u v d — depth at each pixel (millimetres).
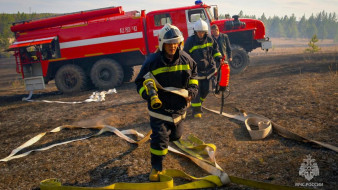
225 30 11031
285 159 3145
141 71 2793
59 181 2996
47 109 7930
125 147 4055
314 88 6684
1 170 3643
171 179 2721
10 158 4012
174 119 2854
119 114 6312
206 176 2807
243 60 11164
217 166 2965
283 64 13195
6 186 3164
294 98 5914
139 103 7375
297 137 3619
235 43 11547
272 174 2836
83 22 11062
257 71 11383
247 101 6184
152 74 2756
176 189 2598
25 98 10594
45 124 6109
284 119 4617
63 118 6543
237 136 4078
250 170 2988
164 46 2650
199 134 4320
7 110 8344
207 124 4785
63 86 11258
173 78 2775
